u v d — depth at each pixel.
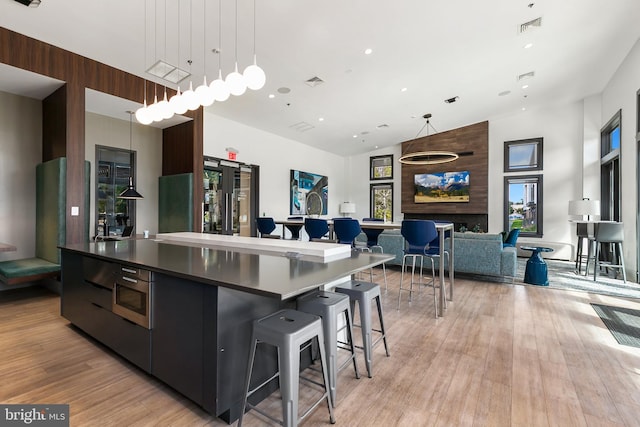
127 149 5.54
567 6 3.73
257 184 7.61
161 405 1.78
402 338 2.78
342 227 4.09
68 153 3.91
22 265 3.76
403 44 4.18
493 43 4.40
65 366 2.21
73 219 3.96
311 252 2.30
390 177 10.31
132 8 3.15
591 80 6.28
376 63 4.66
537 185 8.07
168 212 5.72
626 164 5.40
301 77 4.95
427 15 3.61
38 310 3.42
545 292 4.38
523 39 4.38
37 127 4.50
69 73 3.91
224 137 6.75
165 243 3.09
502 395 1.90
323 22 3.58
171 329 1.81
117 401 1.81
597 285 4.80
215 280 1.51
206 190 6.39
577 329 2.99
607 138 6.79
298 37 3.83
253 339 1.56
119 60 4.15
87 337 2.71
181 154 5.66
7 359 2.31
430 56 4.59
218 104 6.02
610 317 3.33
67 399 1.83
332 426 1.62
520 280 5.12
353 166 11.06
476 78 5.58
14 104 4.29
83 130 4.04
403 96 6.07
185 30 3.56
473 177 8.76
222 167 6.75
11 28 3.40
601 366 2.27
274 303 1.88
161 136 6.07
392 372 2.18
